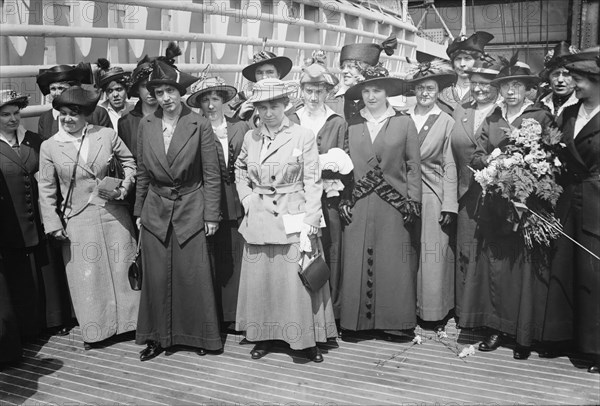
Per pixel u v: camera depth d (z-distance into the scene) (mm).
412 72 4531
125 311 4555
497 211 4004
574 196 3838
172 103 4051
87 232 4379
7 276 4316
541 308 3969
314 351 4066
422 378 3793
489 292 4199
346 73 4934
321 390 3656
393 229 4340
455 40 5164
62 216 4406
